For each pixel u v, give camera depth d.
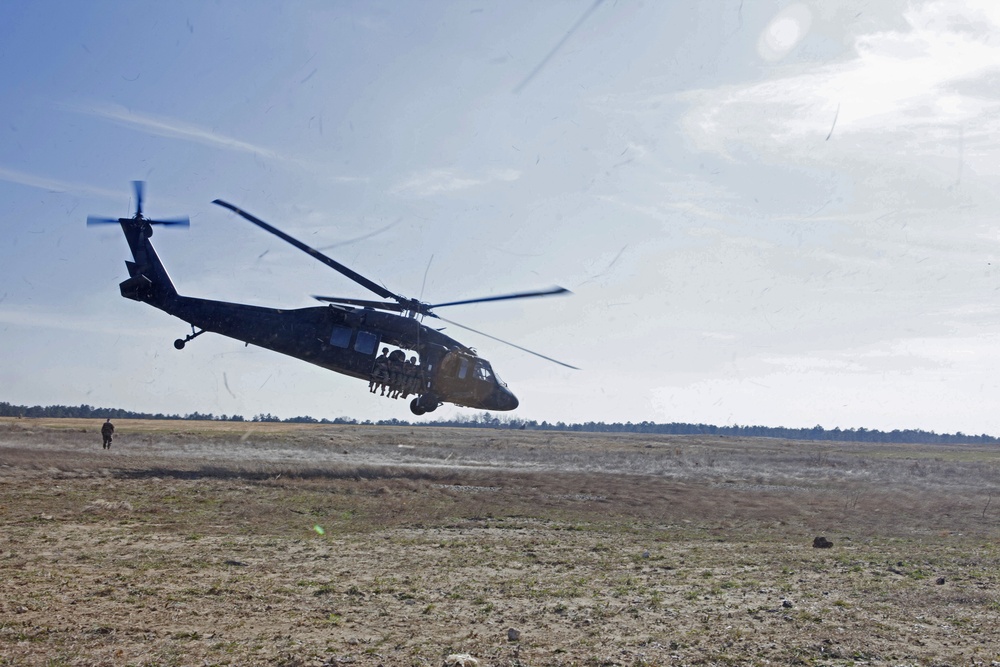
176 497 24.78
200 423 110.50
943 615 11.97
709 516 25.81
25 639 9.27
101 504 22.17
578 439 94.56
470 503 26.95
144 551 15.75
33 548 15.49
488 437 89.06
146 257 27.53
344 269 25.64
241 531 19.31
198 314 27.27
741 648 10.08
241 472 32.12
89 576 12.95
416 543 18.41
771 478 40.81
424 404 28.28
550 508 26.42
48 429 61.03
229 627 10.31
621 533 21.47
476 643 10.05
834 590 13.77
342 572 14.44
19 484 25.77
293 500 25.48
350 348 26.98
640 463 50.44
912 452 86.94
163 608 11.09
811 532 22.75
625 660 9.52
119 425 89.25
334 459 43.84
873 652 9.96
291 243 23.58
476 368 28.67
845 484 38.62
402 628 10.70
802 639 10.51
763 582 14.43
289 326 27.09
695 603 12.59
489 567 15.59
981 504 30.31
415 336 27.70
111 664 8.56
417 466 40.53
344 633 10.33
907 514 27.12
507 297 21.64
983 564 16.83
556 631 10.78
